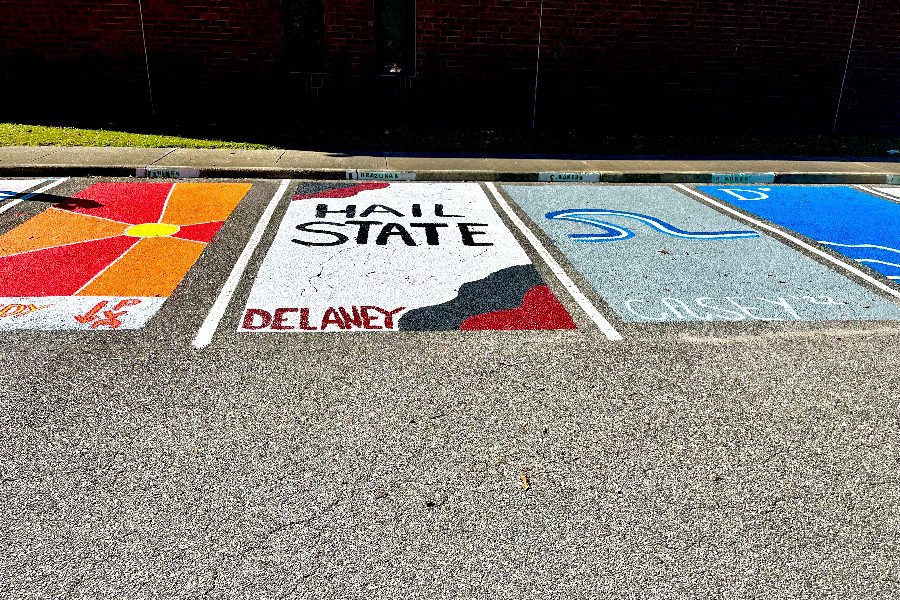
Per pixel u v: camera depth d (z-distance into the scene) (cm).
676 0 1306
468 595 273
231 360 443
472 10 1275
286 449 354
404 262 646
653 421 388
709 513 319
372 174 981
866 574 288
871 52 1398
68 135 1134
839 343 492
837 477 345
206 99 1294
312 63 1308
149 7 1223
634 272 636
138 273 593
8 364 429
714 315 538
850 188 1042
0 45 1229
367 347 467
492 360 454
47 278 574
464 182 994
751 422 390
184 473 334
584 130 1380
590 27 1308
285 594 271
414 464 346
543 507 320
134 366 432
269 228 738
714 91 1387
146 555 286
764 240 752
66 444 353
